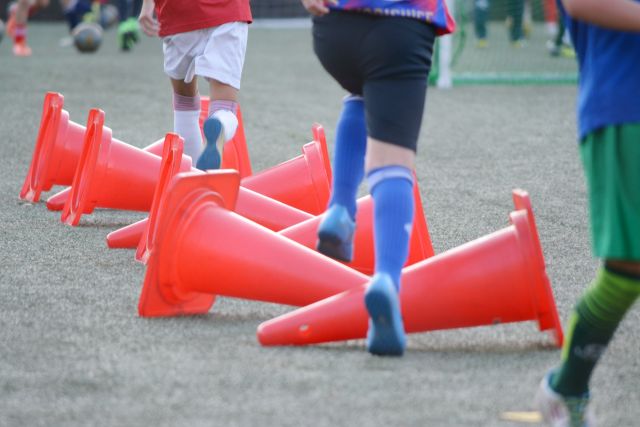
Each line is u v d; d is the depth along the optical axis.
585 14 6.84
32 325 9.34
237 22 15.09
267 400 7.48
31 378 7.94
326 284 9.27
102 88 32.59
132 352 8.58
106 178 13.71
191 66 15.48
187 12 15.04
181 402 7.44
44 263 11.77
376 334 8.34
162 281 9.55
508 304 8.70
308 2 8.59
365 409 7.31
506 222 14.41
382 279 8.03
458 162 20.25
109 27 67.50
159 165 14.05
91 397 7.54
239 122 16.06
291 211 12.80
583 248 13.00
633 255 6.67
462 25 38.66
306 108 28.94
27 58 43.53
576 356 7.02
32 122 24.50
